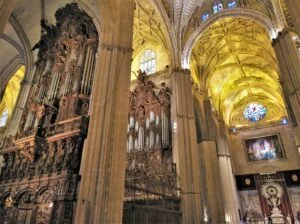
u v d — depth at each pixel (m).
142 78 20.42
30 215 9.61
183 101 17.70
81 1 14.69
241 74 30.11
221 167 26.11
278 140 30.52
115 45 11.18
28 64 16.12
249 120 33.66
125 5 12.74
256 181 28.89
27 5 15.48
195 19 21.33
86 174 8.48
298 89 13.17
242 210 28.14
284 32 15.22
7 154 11.92
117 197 8.25
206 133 23.47
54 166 10.09
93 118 9.55
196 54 23.84
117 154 8.95
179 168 15.10
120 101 10.02
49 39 15.48
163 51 21.66
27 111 13.09
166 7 19.91
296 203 26.14
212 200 20.48
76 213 7.90
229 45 24.77
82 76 12.65
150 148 16.94
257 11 18.05
